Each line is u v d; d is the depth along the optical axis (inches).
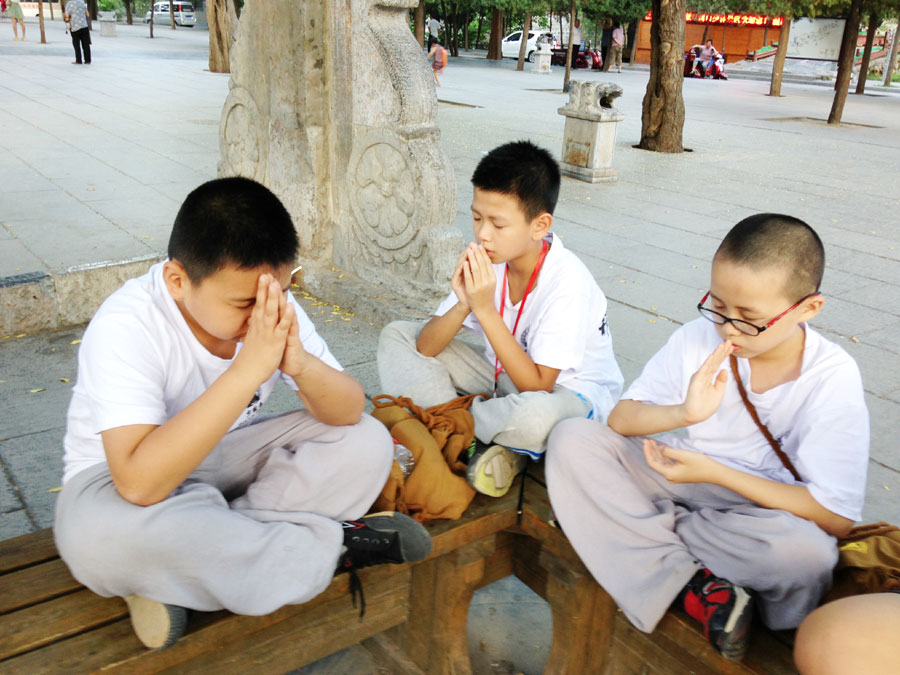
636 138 480.4
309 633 78.9
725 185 353.1
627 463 80.0
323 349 79.5
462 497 81.6
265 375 63.2
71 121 402.9
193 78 639.1
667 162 405.4
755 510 71.1
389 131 167.5
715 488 78.1
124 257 189.8
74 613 64.9
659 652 77.3
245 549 64.3
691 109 674.2
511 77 908.0
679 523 76.2
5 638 61.6
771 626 70.2
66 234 208.5
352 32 168.6
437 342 96.6
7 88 522.6
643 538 75.3
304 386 69.9
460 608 86.2
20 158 306.2
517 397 85.2
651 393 81.9
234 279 61.1
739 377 75.5
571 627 83.3
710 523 73.4
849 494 68.6
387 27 167.3
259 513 70.2
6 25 1250.0
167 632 61.4
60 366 150.5
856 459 69.2
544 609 109.6
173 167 307.1
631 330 178.5
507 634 104.0
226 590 63.6
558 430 80.4
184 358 68.4
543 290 92.4
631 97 753.6
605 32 1131.3
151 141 360.5
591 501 77.8
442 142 414.0
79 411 67.5
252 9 187.2
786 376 74.6
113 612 65.6
